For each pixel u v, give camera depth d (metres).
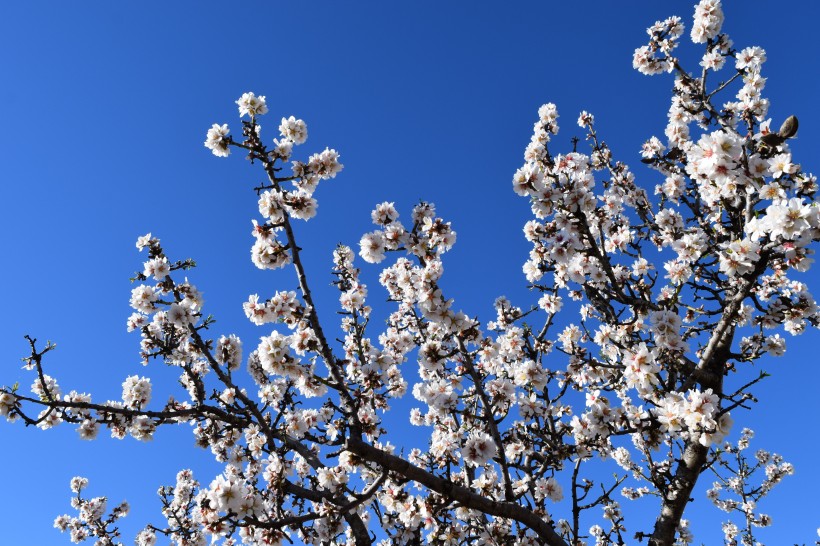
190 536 9.60
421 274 6.17
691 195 8.98
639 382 6.10
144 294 8.07
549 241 6.95
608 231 8.97
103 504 12.63
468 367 7.41
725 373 6.99
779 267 6.03
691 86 8.41
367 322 8.10
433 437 8.81
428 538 7.36
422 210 6.24
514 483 7.50
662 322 6.61
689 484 6.63
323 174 6.30
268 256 5.77
